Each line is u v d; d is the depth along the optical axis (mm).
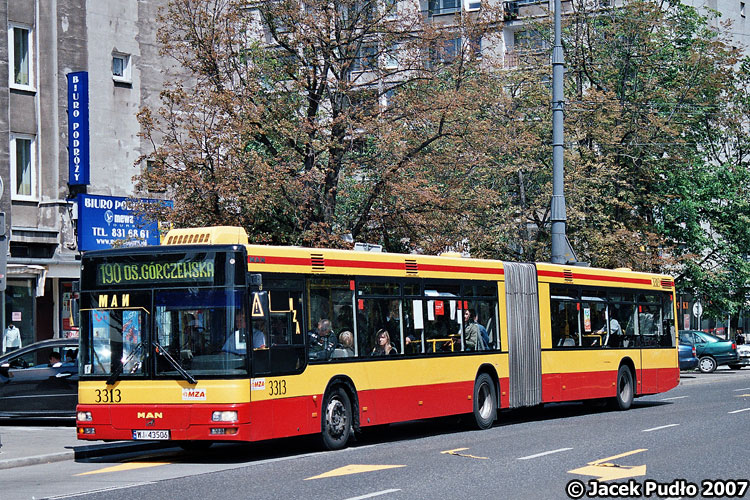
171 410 18047
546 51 48625
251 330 18219
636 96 48156
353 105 33438
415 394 22391
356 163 32812
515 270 26594
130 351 18500
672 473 15758
